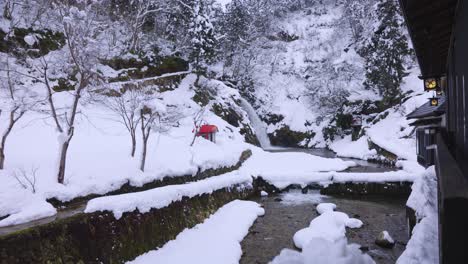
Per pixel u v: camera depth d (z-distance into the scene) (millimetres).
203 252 6871
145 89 12516
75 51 7562
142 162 8992
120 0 22344
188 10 26953
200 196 9539
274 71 39844
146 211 6836
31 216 4930
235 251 7145
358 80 32062
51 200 6066
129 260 5984
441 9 3781
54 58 10250
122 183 7848
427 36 4543
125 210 6223
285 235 8609
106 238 5617
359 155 22719
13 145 8992
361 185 13508
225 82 32156
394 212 10781
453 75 4246
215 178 11773
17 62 8398
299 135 32625
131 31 22297
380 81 26797
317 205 11594
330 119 31016
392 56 25516
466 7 2807
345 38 40469
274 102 36219
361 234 8547
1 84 8258
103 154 9742
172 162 10703
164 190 7773
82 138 11203
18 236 4203
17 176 6504
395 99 25891
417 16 3930
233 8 37000
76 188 6664
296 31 45469
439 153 3158
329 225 8891
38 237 4480
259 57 38312
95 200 5824
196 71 26203
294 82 38656
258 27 40219
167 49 26188
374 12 30766
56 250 4660
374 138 22266
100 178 7574
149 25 27266
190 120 20312
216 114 24375
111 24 16422
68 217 5148
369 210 11062
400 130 21922
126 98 12031
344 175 13805
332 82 32656
